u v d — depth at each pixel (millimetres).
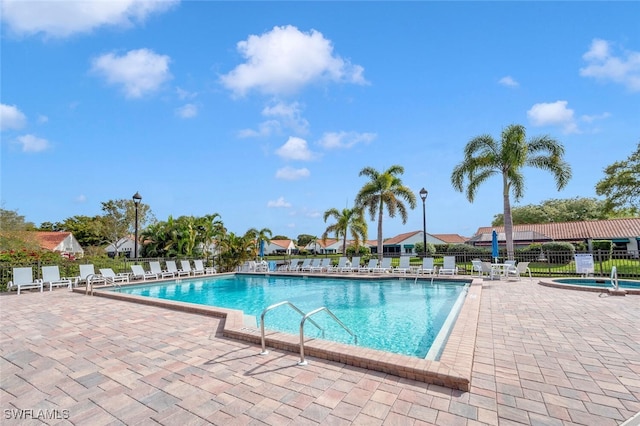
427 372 3732
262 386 3754
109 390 3787
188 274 19234
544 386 3604
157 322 6996
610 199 26250
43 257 15555
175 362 4602
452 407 3188
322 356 4551
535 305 8086
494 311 7426
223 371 4219
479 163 17812
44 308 8969
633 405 3178
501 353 4656
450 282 14211
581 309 7520
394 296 12156
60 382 4039
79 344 5570
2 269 13266
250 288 15672
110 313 8086
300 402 3361
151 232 26203
